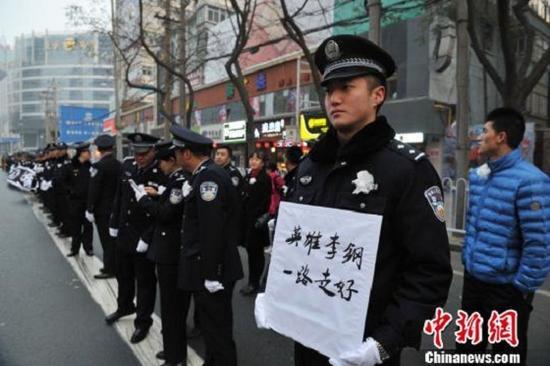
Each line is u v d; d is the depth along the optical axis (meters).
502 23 6.61
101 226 5.49
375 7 7.14
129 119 34.00
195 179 2.89
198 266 2.82
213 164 2.98
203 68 21.89
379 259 1.40
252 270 4.94
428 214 1.36
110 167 5.45
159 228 3.23
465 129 7.71
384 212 1.39
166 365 3.16
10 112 80.06
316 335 1.46
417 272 1.37
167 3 12.63
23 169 17.75
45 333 3.90
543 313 4.24
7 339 3.78
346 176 1.50
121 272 4.14
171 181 3.22
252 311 4.41
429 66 12.03
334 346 1.41
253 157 5.09
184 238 2.90
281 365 3.30
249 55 19.19
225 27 19.58
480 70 13.18
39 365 3.31
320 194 1.56
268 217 4.86
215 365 2.85
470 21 7.40
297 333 1.52
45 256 6.83
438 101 12.16
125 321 4.18
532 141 8.92
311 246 1.51
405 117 12.34
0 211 12.16
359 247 1.39
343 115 1.47
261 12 17.69
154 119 29.11
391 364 1.47
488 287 2.54
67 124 30.33
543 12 13.98
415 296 1.34
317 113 11.66
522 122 2.50
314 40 15.52
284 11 8.07
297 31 8.19
